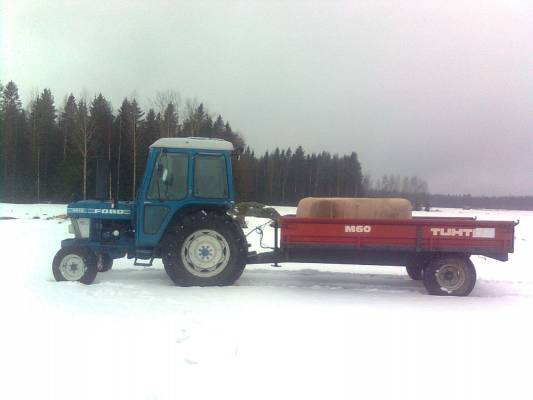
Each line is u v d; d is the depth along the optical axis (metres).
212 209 7.56
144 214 7.36
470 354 4.34
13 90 42.31
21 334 4.48
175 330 4.68
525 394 3.54
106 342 4.31
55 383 3.49
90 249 7.31
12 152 41.16
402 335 4.85
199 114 35.59
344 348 4.41
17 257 9.80
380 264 7.40
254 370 3.82
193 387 3.49
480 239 7.06
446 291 7.16
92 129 35.62
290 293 6.80
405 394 3.51
